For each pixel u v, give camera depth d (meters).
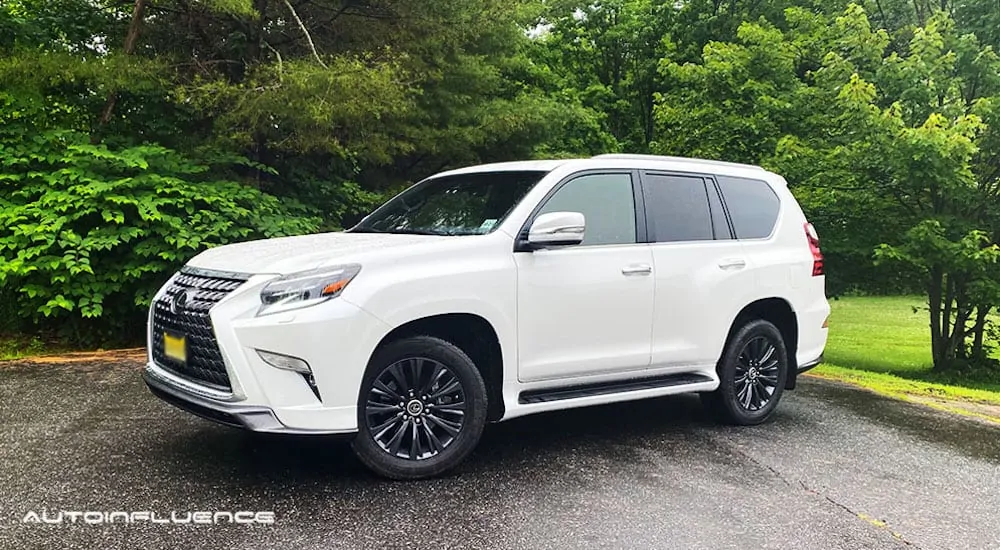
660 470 4.40
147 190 7.99
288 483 3.93
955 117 11.17
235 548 3.15
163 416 5.13
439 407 4.10
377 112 8.73
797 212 6.00
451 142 11.01
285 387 3.61
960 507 4.00
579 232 4.23
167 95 8.80
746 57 13.16
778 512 3.80
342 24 9.98
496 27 10.90
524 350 4.34
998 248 10.77
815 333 5.94
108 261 7.73
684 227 5.20
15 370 6.55
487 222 4.51
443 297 3.99
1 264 6.96
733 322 5.37
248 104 8.40
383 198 11.12
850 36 12.07
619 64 21.81
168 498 3.68
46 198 7.45
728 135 13.03
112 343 7.95
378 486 3.93
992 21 12.58
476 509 3.67
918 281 12.96
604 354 4.68
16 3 9.37
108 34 9.55
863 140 11.38
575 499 3.86
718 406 5.48
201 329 3.80
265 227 8.32
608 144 18.33
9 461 4.15
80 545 3.13
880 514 3.85
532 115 11.81
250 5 8.37
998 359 13.85
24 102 8.32
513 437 5.04
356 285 3.77
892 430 5.66
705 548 3.32
